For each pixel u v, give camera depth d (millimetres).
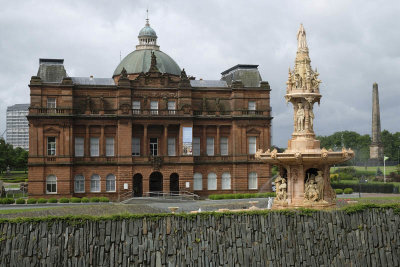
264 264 46500
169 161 112375
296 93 52312
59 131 107938
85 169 109875
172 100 114688
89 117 110062
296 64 52969
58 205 95000
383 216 49656
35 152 106688
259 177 117438
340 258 47562
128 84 111250
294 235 47500
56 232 45219
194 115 115688
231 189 117312
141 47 132875
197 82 122062
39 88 107625
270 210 48500
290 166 52375
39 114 106812
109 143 112312
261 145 117500
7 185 156000
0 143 193750
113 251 45250
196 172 115875
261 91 117812
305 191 51719
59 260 44719
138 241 45719
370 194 108938
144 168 111250
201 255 45969
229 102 118438
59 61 113125
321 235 47750
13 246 44500
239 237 46844
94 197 106688
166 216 46656
